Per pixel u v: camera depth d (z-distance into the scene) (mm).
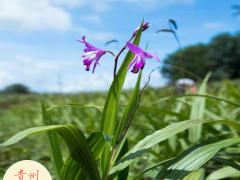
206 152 239
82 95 1819
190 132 492
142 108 451
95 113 1193
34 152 805
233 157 417
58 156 298
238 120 663
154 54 251
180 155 256
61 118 1330
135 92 299
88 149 233
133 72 255
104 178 278
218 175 363
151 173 408
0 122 1882
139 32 257
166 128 270
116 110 277
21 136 197
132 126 805
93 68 275
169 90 1319
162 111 456
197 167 230
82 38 277
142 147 267
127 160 270
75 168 247
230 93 840
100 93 1872
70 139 223
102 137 240
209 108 767
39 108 1634
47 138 305
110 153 279
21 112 1991
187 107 626
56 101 1825
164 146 598
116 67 268
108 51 274
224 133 463
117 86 268
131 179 290
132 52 262
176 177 236
